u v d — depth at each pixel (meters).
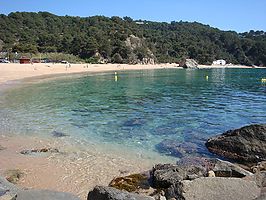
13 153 13.02
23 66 74.38
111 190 6.77
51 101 27.12
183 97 32.34
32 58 105.44
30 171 11.16
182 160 12.21
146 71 95.31
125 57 132.12
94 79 55.72
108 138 15.67
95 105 25.55
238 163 12.20
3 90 33.88
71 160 12.41
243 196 7.23
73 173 11.11
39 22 169.12
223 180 7.87
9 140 14.87
